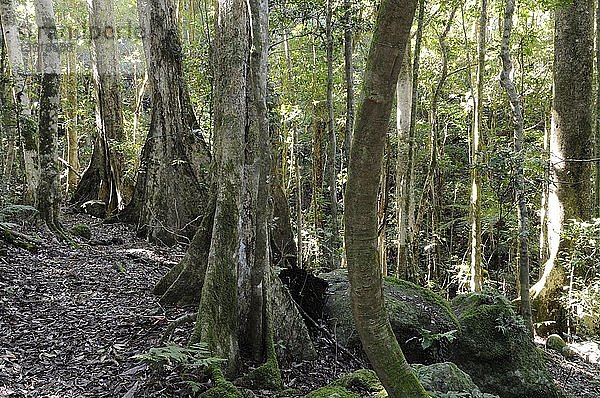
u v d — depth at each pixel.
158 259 9.87
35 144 10.73
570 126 11.63
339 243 11.02
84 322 6.08
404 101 12.45
